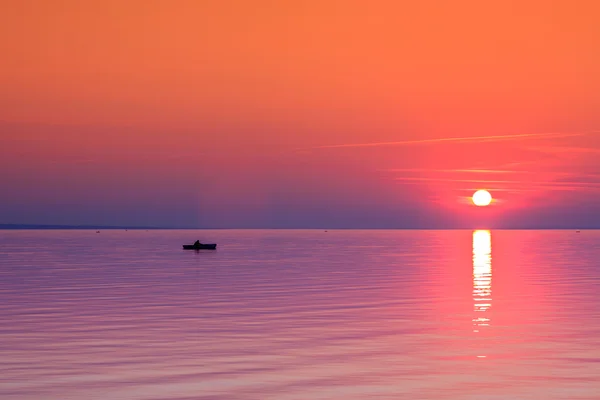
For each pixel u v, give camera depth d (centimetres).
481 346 5744
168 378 4653
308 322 7094
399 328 6688
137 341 5997
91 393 4272
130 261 19500
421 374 4759
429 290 10438
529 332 6431
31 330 6600
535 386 4419
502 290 10394
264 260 19988
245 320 7244
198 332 6469
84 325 6906
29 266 17025
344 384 4491
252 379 4625
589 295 9606
